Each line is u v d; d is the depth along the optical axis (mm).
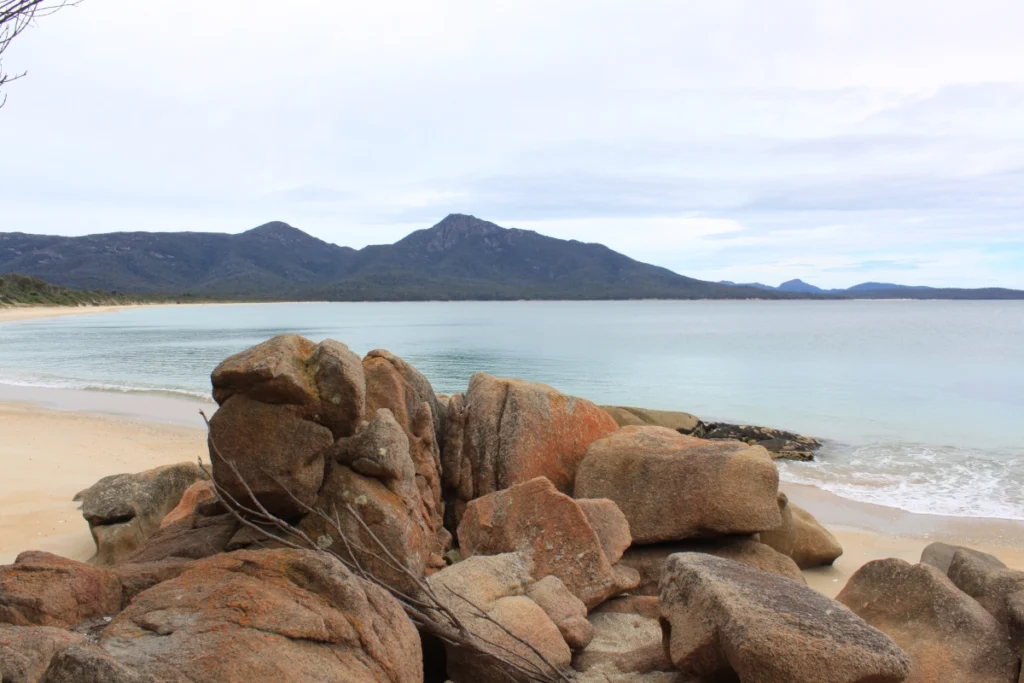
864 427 25312
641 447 8875
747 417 27625
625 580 7137
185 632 3963
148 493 9852
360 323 104000
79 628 4734
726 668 4781
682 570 5273
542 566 6934
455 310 181375
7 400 29047
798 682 4250
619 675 5492
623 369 43906
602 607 6996
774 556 8141
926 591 6059
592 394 33781
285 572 4590
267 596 4277
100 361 46656
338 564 4648
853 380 38938
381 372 8531
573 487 9430
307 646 4043
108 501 9641
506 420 9508
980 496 15672
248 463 6387
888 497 15578
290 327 90062
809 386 36469
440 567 7227
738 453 8367
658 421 21078
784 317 140125
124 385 34500
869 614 6285
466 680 5602
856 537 12586
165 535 6977
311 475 6406
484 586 6215
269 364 6355
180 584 4504
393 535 6316
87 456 16797
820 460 19719
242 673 3678
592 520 7520
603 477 8742
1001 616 6043
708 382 38000
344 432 6746
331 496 6512
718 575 5082
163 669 3639
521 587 6434
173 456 17281
